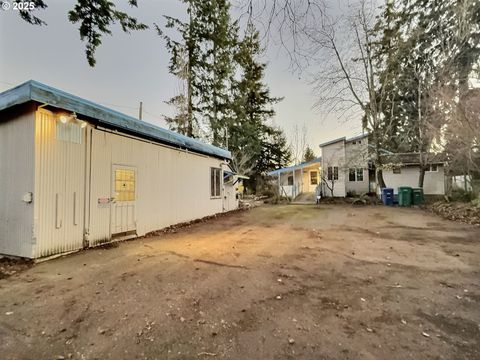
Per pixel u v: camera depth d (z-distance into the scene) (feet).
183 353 6.29
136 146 21.67
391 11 49.85
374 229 24.68
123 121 19.29
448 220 28.89
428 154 47.88
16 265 13.35
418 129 53.01
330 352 6.34
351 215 35.86
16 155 14.62
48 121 14.79
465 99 32.71
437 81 44.88
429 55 53.26
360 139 66.28
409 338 6.94
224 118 67.26
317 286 10.72
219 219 33.35
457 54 46.75
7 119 15.02
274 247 17.75
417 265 13.53
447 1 48.42
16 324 7.58
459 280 11.34
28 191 14.12
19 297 9.49
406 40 52.16
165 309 8.61
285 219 32.94
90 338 6.89
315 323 7.75
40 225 14.24
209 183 35.60
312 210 43.55
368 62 53.57
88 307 8.71
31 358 6.08
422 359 6.07
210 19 42.55
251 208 48.83
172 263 13.96
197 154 32.32
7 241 14.82
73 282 11.08
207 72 59.98
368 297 9.62
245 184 90.43
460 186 49.32
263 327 7.51
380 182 56.24
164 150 25.53
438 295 9.79
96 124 17.90
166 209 25.67
